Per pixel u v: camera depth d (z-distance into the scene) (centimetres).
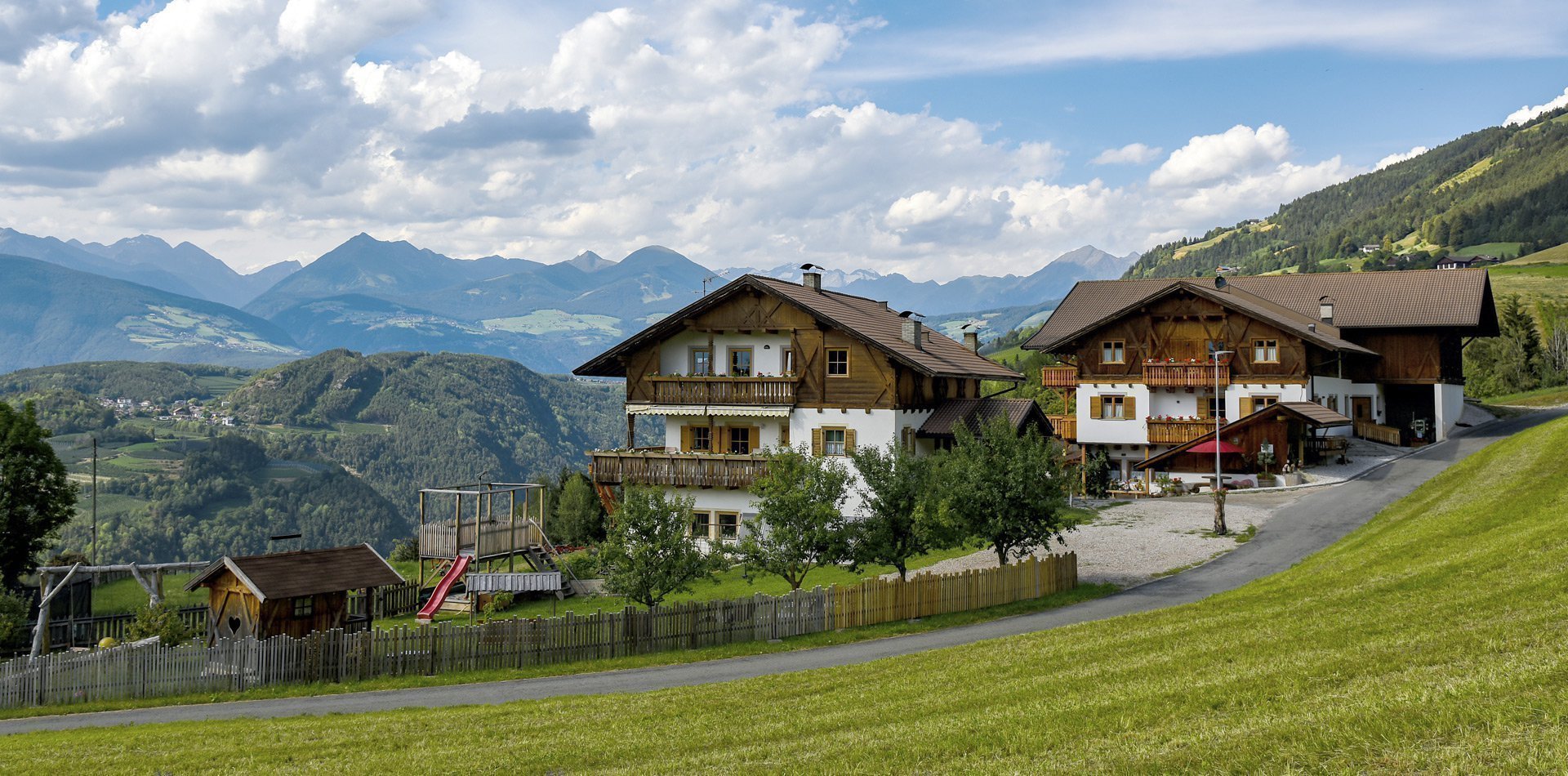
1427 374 6681
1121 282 7850
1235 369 6028
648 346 5309
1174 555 4059
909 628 3177
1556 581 1952
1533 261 18012
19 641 3675
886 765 1426
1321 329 6288
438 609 4112
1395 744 1141
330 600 3428
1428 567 2459
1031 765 1328
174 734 2227
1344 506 4675
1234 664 1772
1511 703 1201
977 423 5072
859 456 3616
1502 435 6462
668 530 3372
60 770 1919
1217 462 4453
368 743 1980
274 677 2822
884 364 4856
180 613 3909
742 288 5084
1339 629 1933
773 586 4181
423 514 4397
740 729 1803
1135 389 6259
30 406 4269
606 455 5153
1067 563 3672
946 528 3425
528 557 4603
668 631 3064
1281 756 1171
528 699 2467
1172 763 1222
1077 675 1889
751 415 5009
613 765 1661
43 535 4284
